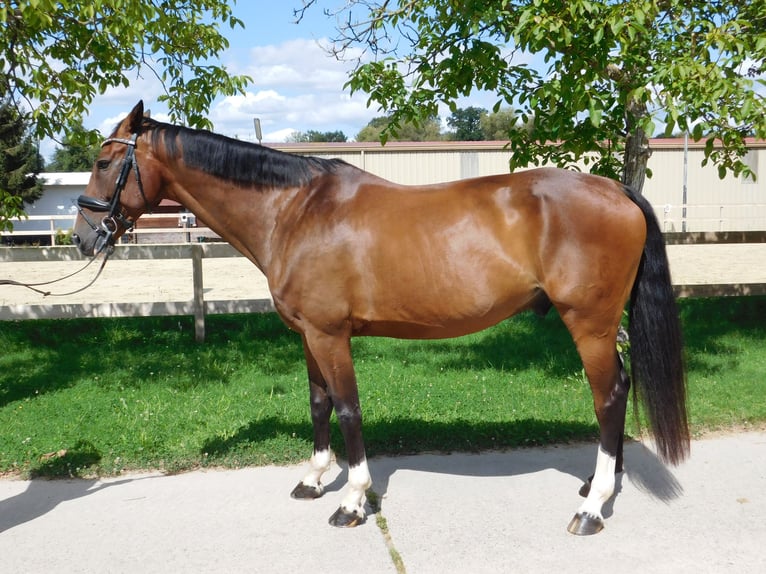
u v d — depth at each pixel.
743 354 6.07
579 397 4.86
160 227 22.22
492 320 3.03
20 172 24.56
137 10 4.17
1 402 4.98
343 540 2.91
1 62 4.69
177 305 6.77
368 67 4.83
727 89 3.60
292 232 3.11
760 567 2.60
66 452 3.92
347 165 3.25
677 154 25.19
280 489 3.49
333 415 4.50
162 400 4.91
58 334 7.23
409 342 7.03
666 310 3.02
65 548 2.88
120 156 3.21
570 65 4.07
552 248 2.87
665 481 3.44
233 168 3.20
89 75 5.17
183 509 3.26
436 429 4.18
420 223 2.97
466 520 3.06
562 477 3.56
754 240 7.01
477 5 4.12
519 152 5.37
